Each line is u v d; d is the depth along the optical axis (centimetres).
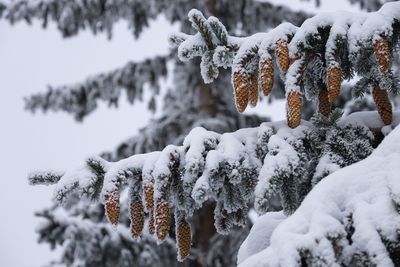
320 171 295
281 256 220
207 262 874
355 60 306
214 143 313
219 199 319
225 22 1006
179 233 318
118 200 301
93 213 885
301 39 302
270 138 302
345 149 303
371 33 291
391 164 244
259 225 343
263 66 301
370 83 315
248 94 309
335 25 300
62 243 768
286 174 289
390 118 314
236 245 880
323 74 312
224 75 954
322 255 219
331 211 235
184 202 310
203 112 955
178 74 1001
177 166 311
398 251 228
